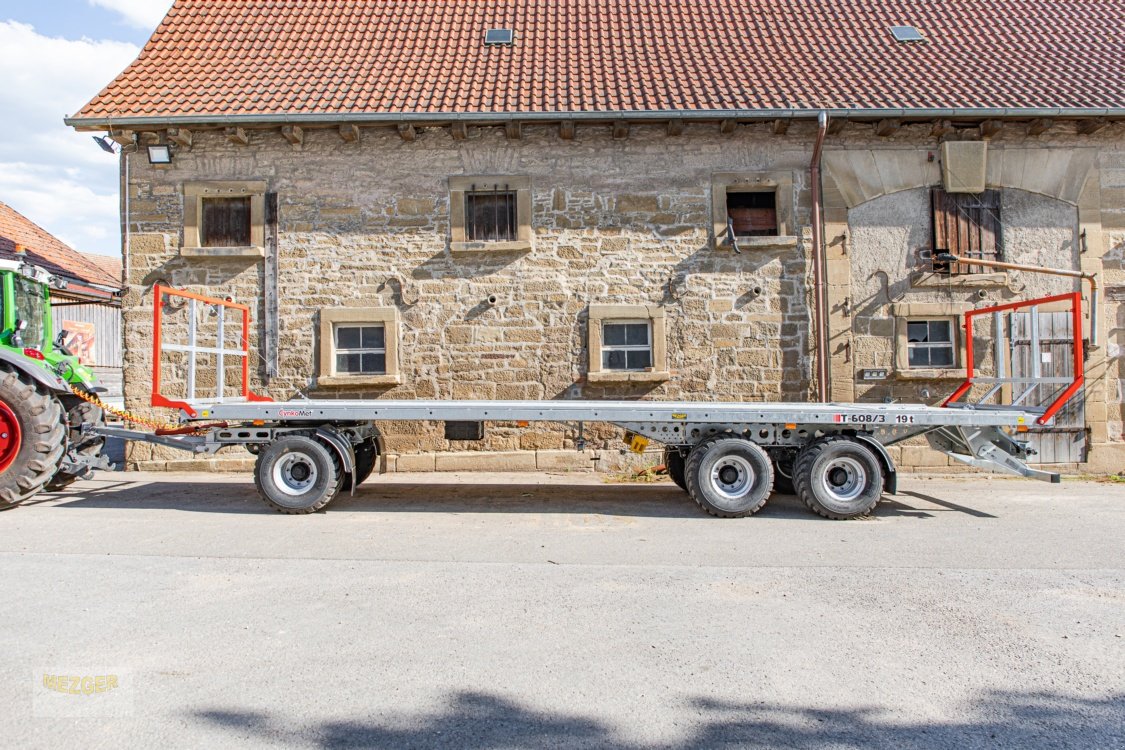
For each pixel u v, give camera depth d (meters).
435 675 3.43
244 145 10.34
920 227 10.36
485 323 10.36
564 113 9.70
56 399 7.83
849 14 12.20
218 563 5.34
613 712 3.08
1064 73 10.57
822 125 9.61
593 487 9.21
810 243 10.35
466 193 10.41
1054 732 2.94
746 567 5.33
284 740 2.84
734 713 3.08
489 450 10.35
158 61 10.93
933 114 9.60
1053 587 4.83
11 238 14.20
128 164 10.37
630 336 10.45
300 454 7.36
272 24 11.79
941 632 4.00
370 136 10.37
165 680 3.35
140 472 10.27
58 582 4.82
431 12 12.19
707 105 9.84
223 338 9.55
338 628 4.02
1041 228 10.37
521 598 4.55
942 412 7.39
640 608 4.38
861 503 7.18
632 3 12.43
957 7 12.38
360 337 10.44
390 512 7.48
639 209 10.38
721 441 7.33
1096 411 10.28
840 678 3.42
